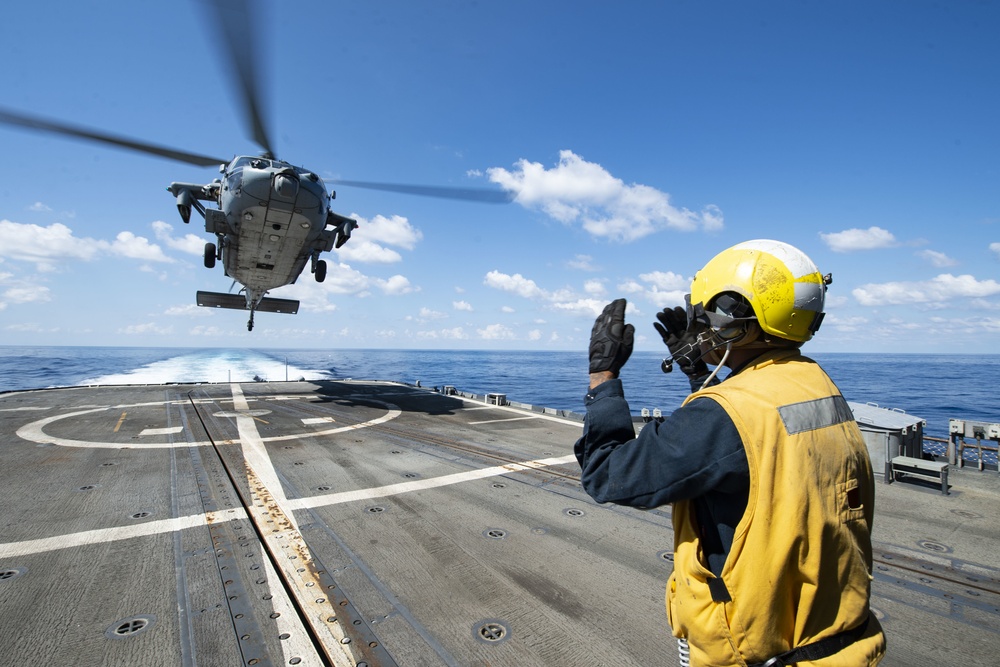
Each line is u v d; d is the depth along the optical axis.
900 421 7.15
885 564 4.22
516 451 8.39
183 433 9.66
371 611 3.42
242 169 12.43
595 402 1.57
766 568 1.22
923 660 2.96
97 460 7.54
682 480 1.31
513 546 4.50
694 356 1.71
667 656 2.95
